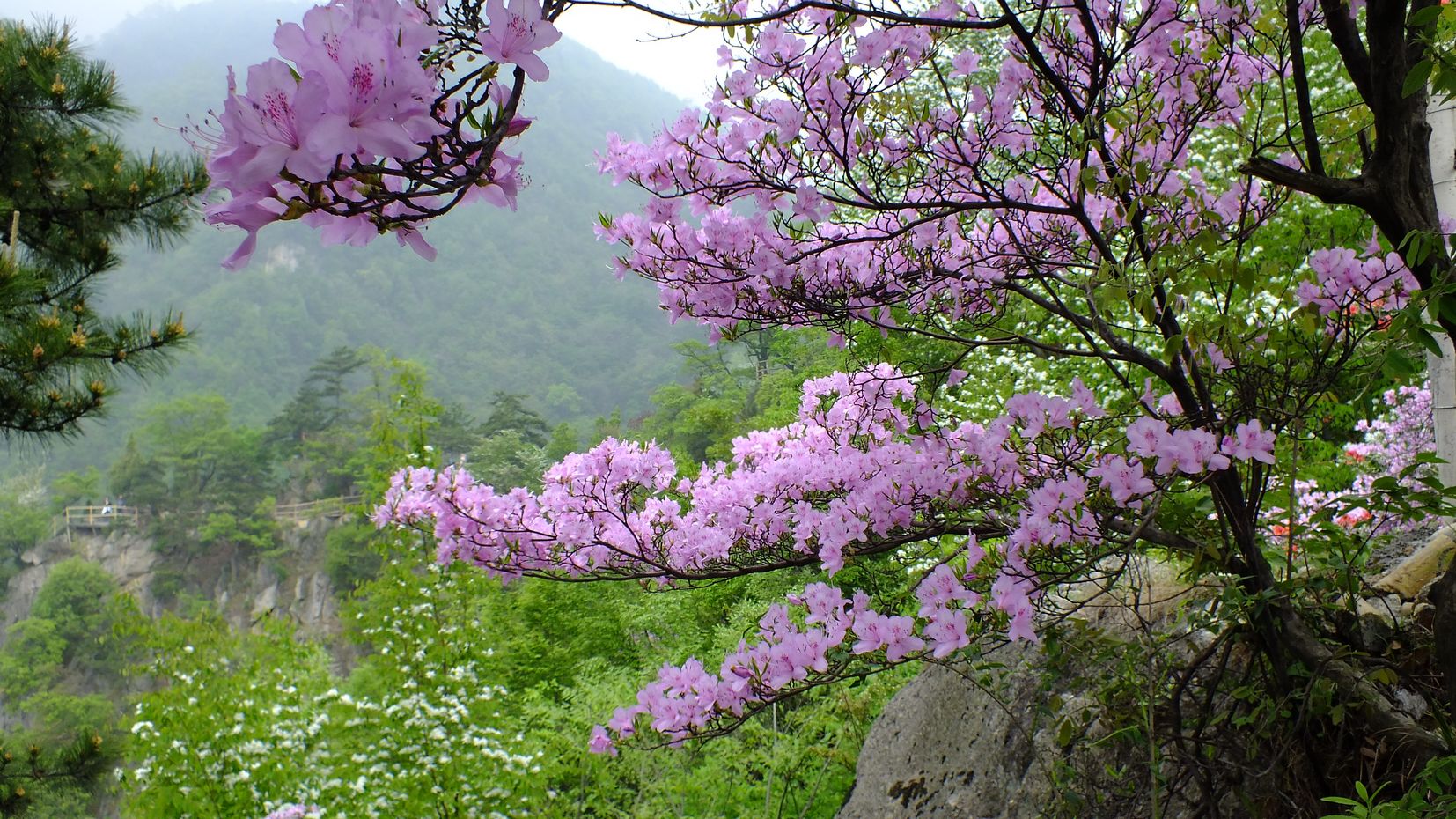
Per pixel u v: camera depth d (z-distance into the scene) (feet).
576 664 25.12
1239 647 7.46
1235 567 6.58
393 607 19.01
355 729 18.29
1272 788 6.49
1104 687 7.04
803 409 9.62
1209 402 6.68
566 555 9.65
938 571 6.22
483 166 3.16
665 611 25.23
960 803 9.26
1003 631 6.38
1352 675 5.93
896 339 8.43
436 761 17.63
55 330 20.21
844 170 6.92
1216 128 8.34
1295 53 6.05
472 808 17.06
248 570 191.72
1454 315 4.72
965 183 7.56
